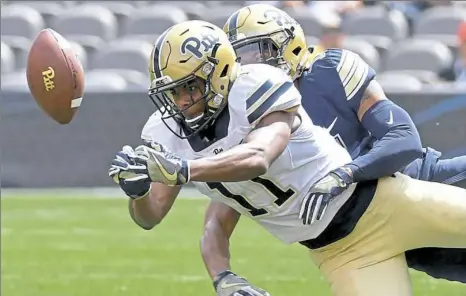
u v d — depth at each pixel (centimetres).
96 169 3203
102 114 3172
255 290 1162
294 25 1295
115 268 2133
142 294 1869
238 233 2572
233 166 970
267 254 2277
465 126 2905
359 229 1138
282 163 1083
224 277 1201
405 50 3597
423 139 2936
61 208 2944
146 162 951
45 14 4206
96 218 2786
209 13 4072
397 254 1152
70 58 1132
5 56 3762
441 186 1157
